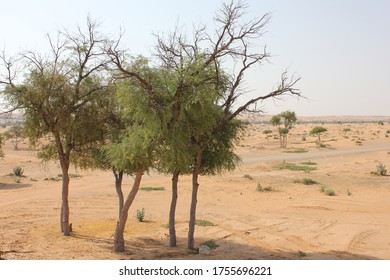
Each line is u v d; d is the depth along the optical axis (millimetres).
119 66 11719
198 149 13594
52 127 15977
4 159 50438
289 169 42750
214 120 13086
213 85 12930
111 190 30406
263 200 26922
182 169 13734
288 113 70562
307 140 82938
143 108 12297
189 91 12445
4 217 20578
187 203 25922
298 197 27859
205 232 18047
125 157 12781
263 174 38781
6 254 13125
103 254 13789
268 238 17062
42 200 26062
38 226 18594
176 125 12352
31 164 47031
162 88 12586
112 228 18734
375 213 22734
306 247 15789
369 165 45875
